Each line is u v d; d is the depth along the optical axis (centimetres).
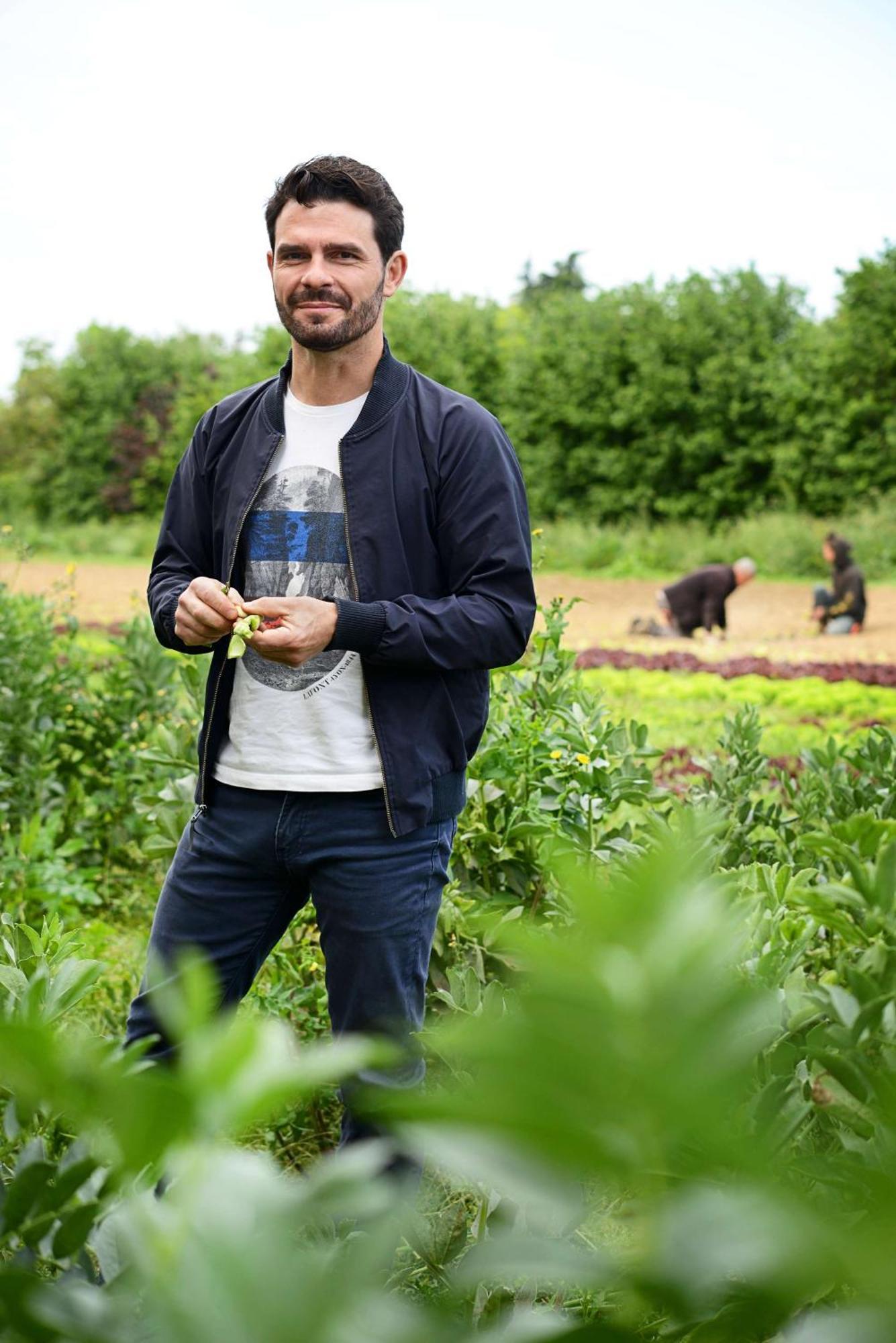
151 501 3061
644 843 328
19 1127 125
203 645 254
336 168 252
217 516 278
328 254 251
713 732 817
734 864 344
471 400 268
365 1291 53
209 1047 51
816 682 1074
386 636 243
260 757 257
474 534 257
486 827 351
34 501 3172
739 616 1675
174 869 272
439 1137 48
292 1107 297
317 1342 48
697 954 45
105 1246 94
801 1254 46
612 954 45
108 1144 85
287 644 237
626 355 2362
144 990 265
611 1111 45
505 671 385
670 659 1223
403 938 256
